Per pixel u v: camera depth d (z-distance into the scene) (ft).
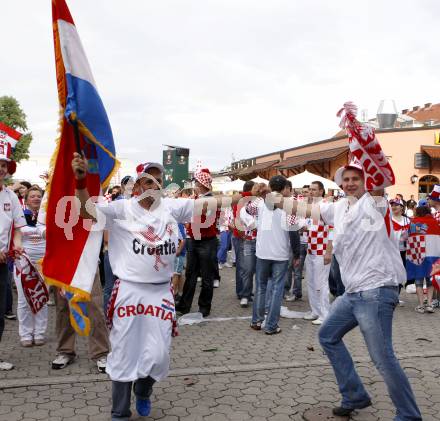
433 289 24.76
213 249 22.89
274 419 11.82
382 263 10.84
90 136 10.85
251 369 15.15
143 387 11.30
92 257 11.25
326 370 15.17
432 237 24.40
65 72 10.66
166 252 11.24
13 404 12.47
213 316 23.15
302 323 21.84
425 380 14.47
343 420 11.68
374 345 10.75
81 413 11.98
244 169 120.26
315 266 21.61
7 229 15.05
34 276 17.07
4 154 15.29
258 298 20.42
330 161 74.64
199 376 14.58
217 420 11.75
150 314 10.91
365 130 10.37
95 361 15.75
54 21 10.68
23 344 17.74
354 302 11.06
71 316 11.29
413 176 70.74
